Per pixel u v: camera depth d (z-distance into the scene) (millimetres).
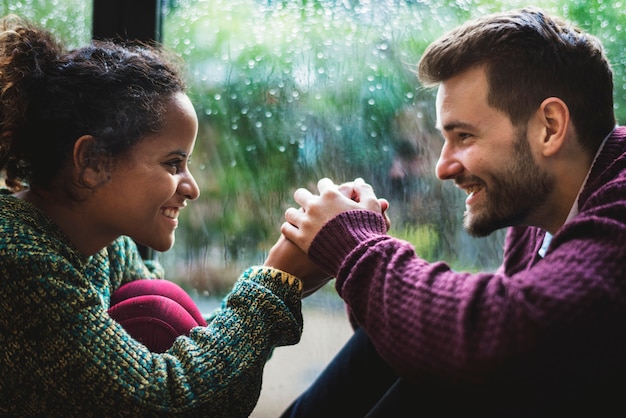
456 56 904
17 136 953
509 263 1081
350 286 849
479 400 752
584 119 896
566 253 760
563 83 880
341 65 1312
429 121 1293
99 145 914
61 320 844
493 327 729
